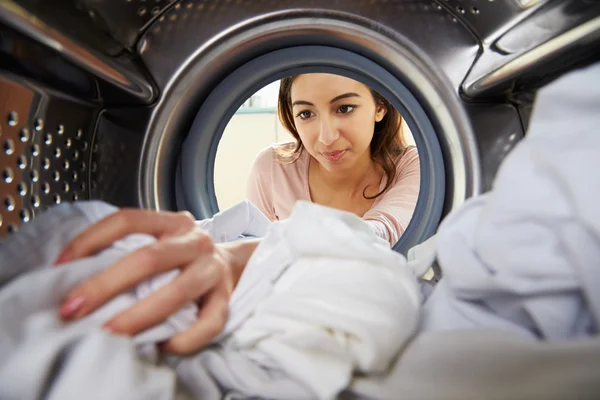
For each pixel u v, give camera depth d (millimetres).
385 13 677
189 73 684
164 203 695
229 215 618
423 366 306
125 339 275
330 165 1413
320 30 696
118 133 660
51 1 447
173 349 328
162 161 696
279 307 348
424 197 737
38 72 459
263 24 689
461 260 362
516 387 255
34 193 494
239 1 682
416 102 720
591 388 229
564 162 287
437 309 388
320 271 374
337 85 1232
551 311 315
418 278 516
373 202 1587
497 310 368
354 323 326
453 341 303
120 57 613
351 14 682
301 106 1312
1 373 242
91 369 251
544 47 471
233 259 448
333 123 1301
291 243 407
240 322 367
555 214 295
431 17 667
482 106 663
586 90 307
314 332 325
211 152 765
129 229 354
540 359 256
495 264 326
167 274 335
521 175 313
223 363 344
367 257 383
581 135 299
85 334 265
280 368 337
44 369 241
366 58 724
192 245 347
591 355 243
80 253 333
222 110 749
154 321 306
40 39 406
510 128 640
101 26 560
